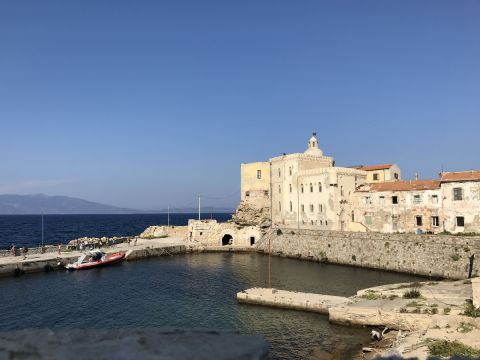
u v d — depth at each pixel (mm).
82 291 55625
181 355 8594
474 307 33156
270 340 35219
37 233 187375
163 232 130500
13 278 64625
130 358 8484
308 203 94812
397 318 35531
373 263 69812
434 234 65875
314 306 42312
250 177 112938
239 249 103312
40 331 9805
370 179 99750
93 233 188875
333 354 31844
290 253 89062
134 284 60531
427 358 24062
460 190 66312
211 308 45781
